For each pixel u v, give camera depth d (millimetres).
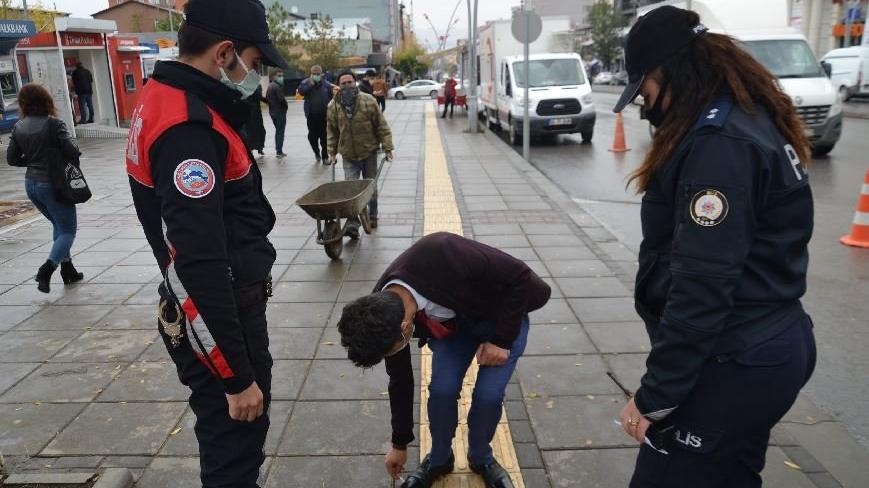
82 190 5469
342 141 7367
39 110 5320
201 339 1960
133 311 5180
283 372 4113
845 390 4004
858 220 6844
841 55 23875
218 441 2164
